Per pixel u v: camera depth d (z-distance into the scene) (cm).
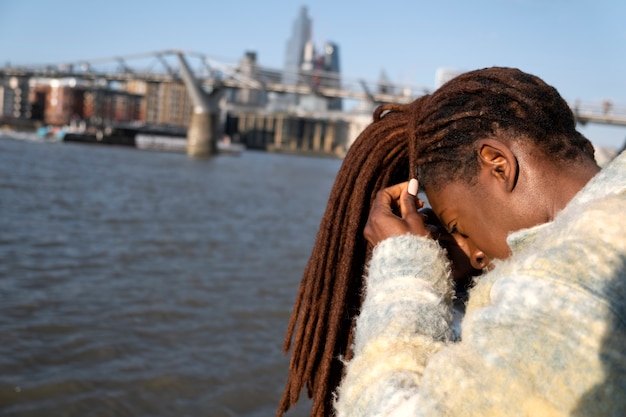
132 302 932
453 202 89
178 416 577
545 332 64
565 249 67
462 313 97
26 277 1063
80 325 804
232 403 607
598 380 62
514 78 87
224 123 15825
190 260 1315
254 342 780
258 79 7662
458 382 66
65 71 8694
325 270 107
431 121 91
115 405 591
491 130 85
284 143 16100
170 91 15050
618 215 68
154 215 2077
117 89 16100
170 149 8962
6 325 784
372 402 75
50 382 624
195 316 876
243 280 1138
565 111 86
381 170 106
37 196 2295
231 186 3712
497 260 81
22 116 14388
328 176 6131
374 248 92
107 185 3000
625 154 74
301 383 108
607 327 63
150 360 698
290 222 2214
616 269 65
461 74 92
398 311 82
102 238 1527
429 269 87
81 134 8256
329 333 104
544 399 62
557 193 82
